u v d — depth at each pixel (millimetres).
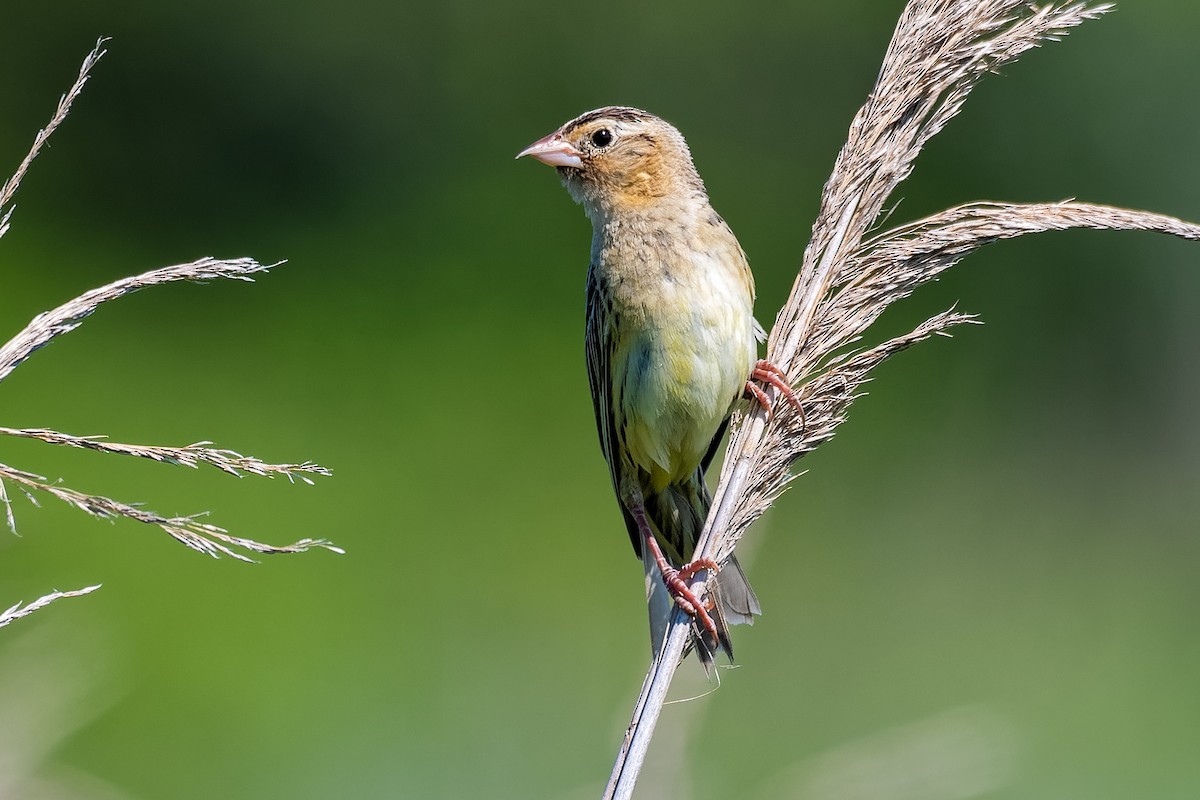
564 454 15430
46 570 12531
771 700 10977
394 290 17641
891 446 15289
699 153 19734
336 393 16031
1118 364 16469
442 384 16312
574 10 20094
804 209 19281
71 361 15789
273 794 10602
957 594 13695
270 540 13531
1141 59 17109
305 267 18062
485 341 16828
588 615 13133
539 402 16188
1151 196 17125
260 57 19547
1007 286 16734
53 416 15031
